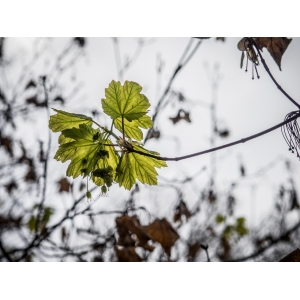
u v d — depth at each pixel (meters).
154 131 1.56
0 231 1.99
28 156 2.17
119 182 1.05
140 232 1.09
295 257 1.08
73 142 1.02
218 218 2.48
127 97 1.03
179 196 1.90
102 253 1.52
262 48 1.13
